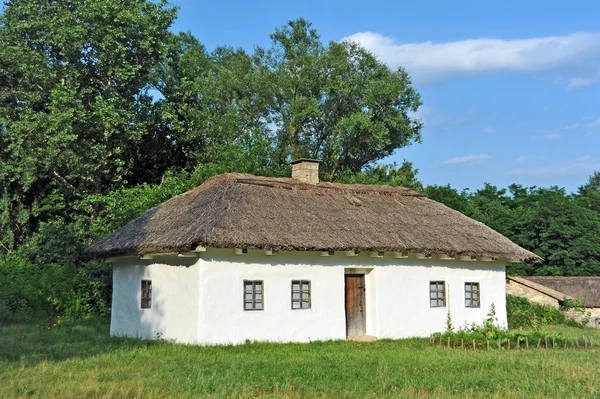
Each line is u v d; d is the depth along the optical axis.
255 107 39.44
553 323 24.38
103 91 30.38
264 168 32.56
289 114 38.88
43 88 29.36
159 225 17.83
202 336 15.48
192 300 15.84
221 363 12.88
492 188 48.94
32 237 28.97
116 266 19.59
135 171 34.91
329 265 17.61
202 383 10.39
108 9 28.55
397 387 10.55
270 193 18.50
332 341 17.00
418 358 13.82
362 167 41.91
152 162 35.53
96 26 28.59
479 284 20.34
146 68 30.80
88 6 28.70
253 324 16.17
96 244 19.78
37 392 9.67
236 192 17.77
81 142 28.11
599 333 21.81
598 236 35.28
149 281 17.84
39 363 12.45
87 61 29.66
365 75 39.66
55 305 23.30
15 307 22.52
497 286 20.72
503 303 20.75
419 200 22.14
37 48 29.80
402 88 39.06
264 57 40.72
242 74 39.31
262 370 11.99
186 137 33.91
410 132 39.84
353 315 18.31
